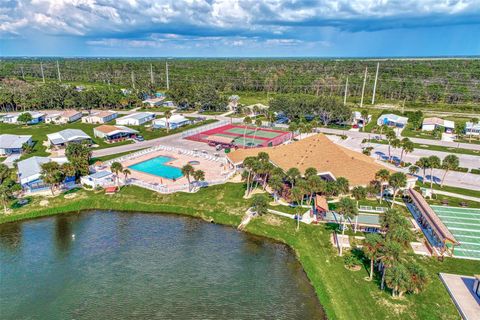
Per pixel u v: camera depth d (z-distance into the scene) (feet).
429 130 467.93
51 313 147.95
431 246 190.49
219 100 596.70
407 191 258.37
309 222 222.07
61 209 241.96
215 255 192.24
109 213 240.94
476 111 588.91
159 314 146.20
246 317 144.56
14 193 257.75
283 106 516.32
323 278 168.66
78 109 589.32
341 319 142.20
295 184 244.22
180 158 340.39
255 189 268.21
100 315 146.30
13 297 157.89
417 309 144.56
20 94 602.03
